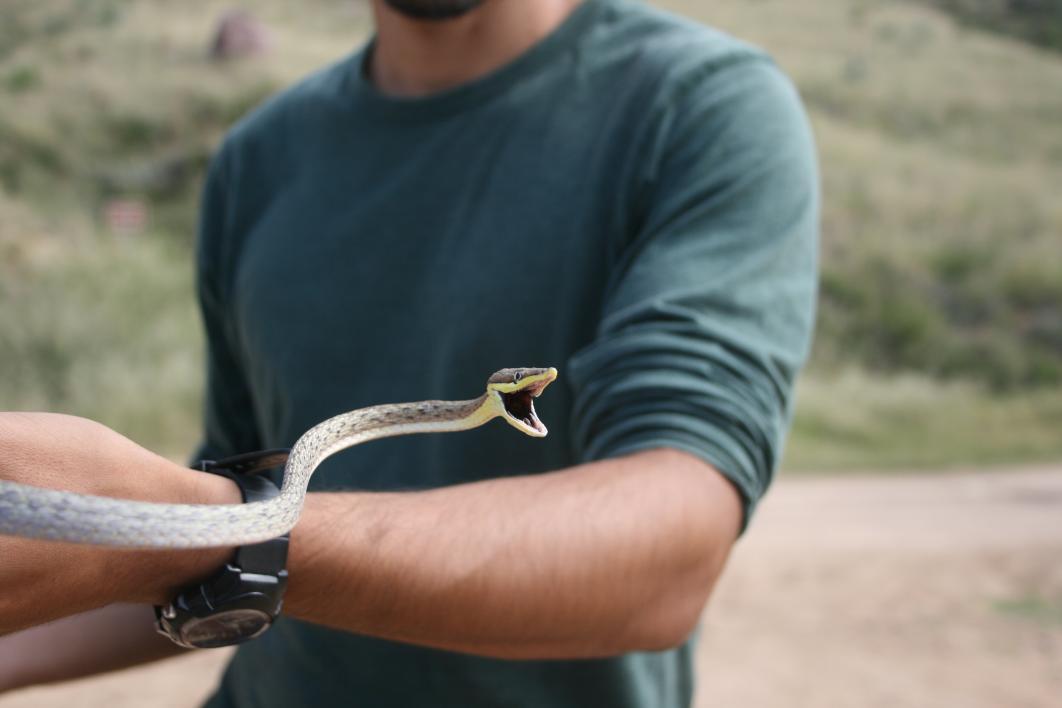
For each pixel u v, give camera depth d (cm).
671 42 271
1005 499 1553
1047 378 2625
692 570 200
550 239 266
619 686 259
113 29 3734
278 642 284
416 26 295
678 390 210
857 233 3139
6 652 271
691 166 246
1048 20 6125
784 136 253
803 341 239
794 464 1717
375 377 280
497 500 188
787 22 5703
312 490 209
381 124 302
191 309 1956
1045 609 1049
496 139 282
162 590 157
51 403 1606
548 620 183
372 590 169
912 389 2252
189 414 1625
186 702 769
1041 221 3316
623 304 233
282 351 294
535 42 290
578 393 229
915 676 866
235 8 4481
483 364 265
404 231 286
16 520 129
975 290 2909
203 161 2884
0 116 2858
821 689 834
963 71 5138
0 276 1933
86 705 757
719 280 228
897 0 6391
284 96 344
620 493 194
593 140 269
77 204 2578
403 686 263
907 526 1372
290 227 307
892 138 4231
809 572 1162
